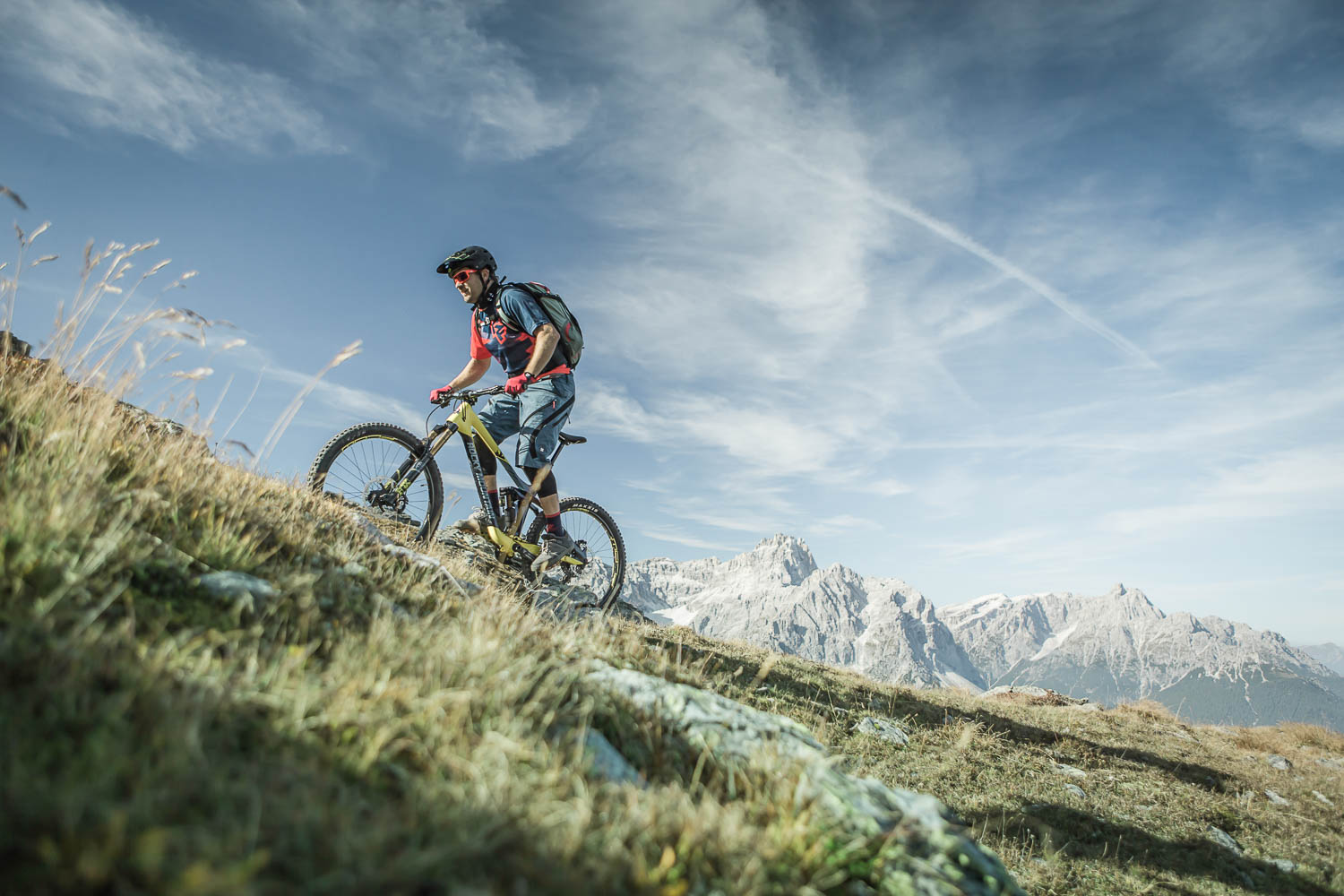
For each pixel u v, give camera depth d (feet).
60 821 4.36
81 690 5.85
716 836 6.95
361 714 6.97
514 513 25.62
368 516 22.34
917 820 8.48
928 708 39.19
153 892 4.08
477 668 9.00
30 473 9.79
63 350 12.51
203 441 13.99
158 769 5.09
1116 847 25.95
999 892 7.75
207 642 7.77
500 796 6.36
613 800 7.39
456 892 4.76
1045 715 50.96
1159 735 52.49
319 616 9.80
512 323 23.93
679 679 13.98
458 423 23.68
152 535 10.02
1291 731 60.95
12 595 6.87
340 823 5.21
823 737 28.58
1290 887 25.40
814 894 6.46
